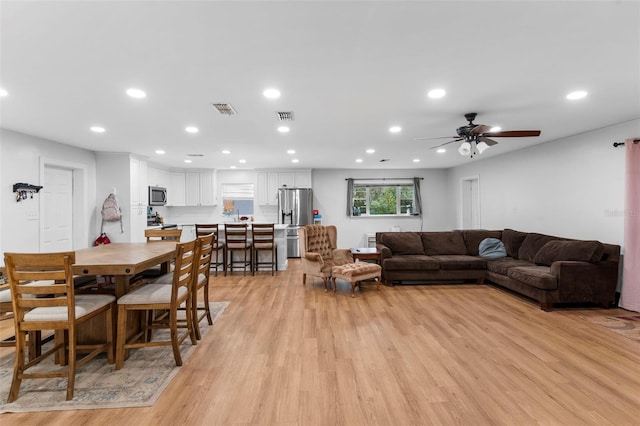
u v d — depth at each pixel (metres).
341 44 2.05
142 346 2.44
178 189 8.08
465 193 7.89
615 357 2.57
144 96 2.96
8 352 2.75
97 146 5.32
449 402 1.99
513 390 2.11
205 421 1.83
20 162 4.34
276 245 6.28
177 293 2.48
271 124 3.98
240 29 1.86
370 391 2.12
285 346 2.82
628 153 3.67
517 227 5.90
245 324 3.37
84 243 5.55
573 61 2.30
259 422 1.82
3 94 2.89
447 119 3.77
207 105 3.22
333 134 4.53
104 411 1.92
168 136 4.61
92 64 2.30
